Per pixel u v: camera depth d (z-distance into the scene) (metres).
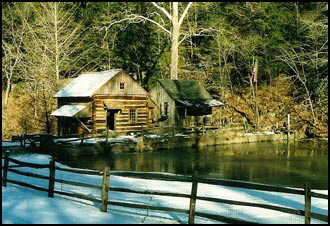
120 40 44.88
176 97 34.59
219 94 43.94
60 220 8.33
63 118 31.31
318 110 37.56
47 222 8.15
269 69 42.75
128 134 30.22
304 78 39.94
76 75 43.12
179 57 46.41
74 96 29.88
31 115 38.31
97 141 25.73
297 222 9.16
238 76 46.19
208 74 45.00
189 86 37.22
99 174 9.70
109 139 27.06
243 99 43.34
